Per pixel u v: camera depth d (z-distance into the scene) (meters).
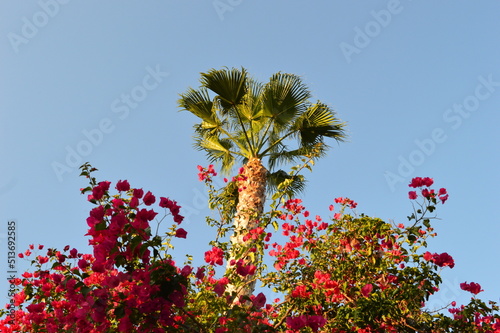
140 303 2.40
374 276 3.66
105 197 2.60
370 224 3.63
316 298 3.43
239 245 4.09
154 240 2.42
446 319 3.13
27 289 3.70
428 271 3.29
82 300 2.45
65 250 3.41
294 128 7.06
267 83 6.68
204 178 5.35
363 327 3.19
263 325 2.50
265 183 6.50
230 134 7.42
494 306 3.22
